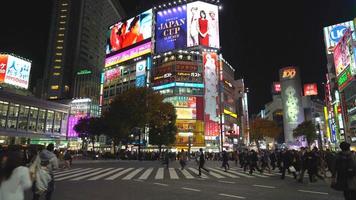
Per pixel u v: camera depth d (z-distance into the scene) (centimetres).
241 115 9725
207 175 1703
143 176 1602
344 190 551
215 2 8394
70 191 1006
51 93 12275
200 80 7544
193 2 8231
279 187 1152
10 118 5897
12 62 6197
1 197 333
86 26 13275
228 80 8844
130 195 923
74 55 12681
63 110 7294
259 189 1088
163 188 1103
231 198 878
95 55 13712
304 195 945
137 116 3978
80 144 9800
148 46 8269
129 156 4375
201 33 7988
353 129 5319
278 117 13088
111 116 4150
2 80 5953
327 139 7969
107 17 14862
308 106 12144
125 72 8800
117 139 4384
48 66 12731
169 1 8512
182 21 8194
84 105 10725
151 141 4550
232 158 4153
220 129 7588
